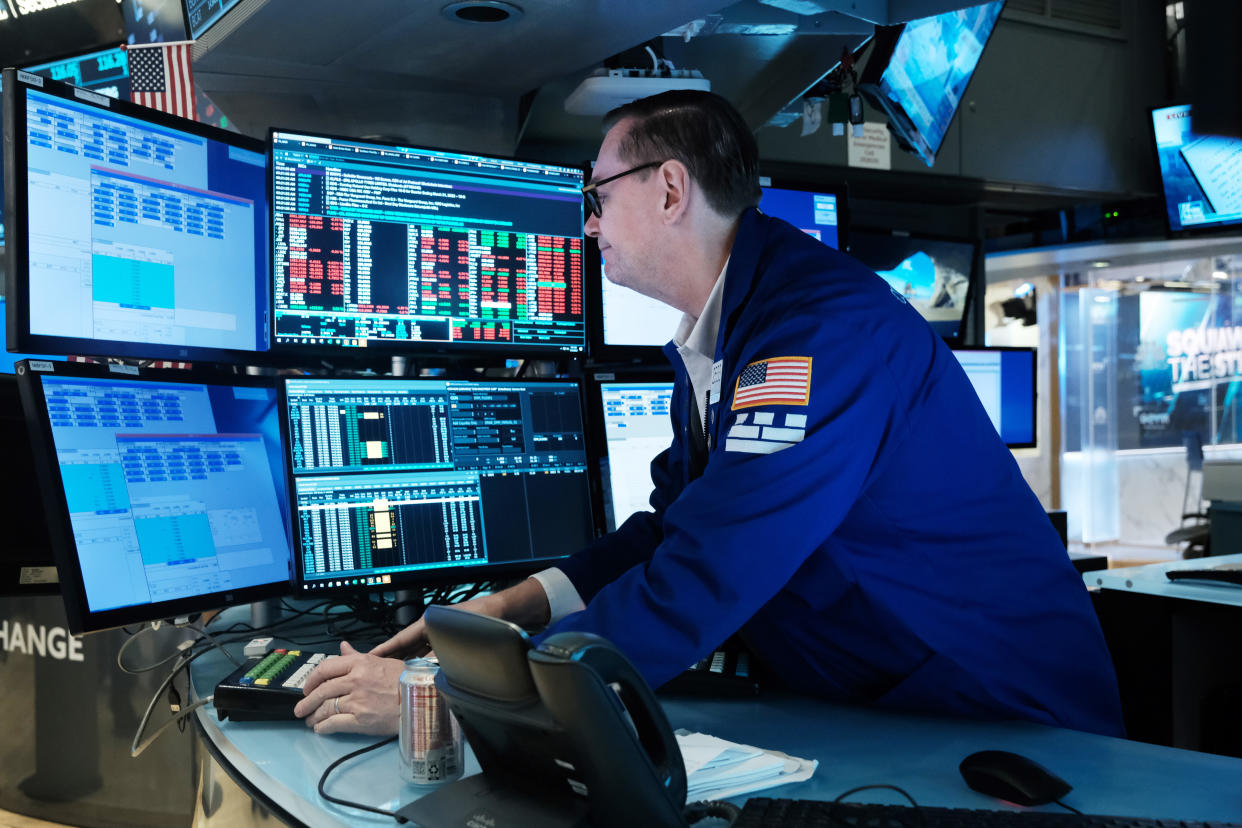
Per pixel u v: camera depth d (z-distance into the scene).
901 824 0.81
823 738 1.14
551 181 1.91
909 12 2.23
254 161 1.69
